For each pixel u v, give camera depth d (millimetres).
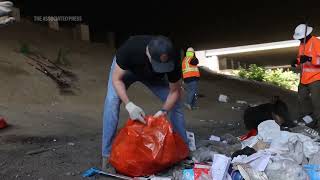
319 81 7566
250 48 35781
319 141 5746
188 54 12383
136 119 4738
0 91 10305
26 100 10359
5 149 6305
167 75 4758
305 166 4719
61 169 5316
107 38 20562
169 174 4805
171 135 4727
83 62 15000
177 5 23719
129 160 4691
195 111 11914
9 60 12000
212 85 18250
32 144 6723
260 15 24609
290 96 18812
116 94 4984
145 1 23500
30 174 5125
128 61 4648
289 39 32469
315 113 7590
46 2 21875
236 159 4789
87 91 12148
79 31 18312
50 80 11820
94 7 23953
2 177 5004
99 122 9078
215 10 24156
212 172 4422
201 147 5691
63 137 7344
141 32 26578
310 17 24312
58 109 10031
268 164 4508
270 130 5617
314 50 7484
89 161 5695
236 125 9430
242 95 16688
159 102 12477
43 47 14836
